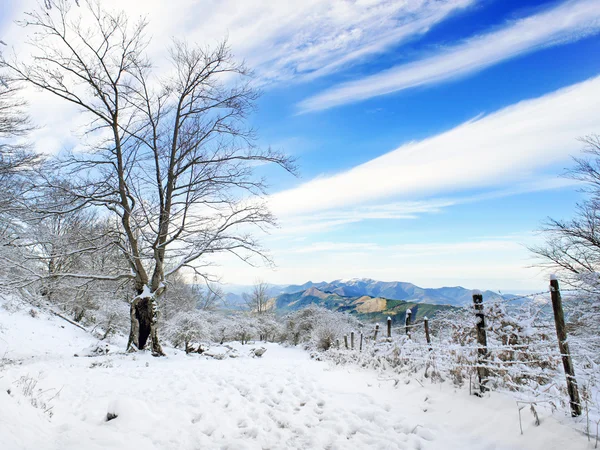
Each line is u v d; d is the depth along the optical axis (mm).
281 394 6309
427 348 7340
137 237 15641
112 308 21859
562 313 4418
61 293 23203
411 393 6051
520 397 4785
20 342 14164
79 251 14781
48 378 7129
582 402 4207
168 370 8797
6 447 3480
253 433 4625
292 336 34062
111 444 4082
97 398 5973
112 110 14344
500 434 4191
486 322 6000
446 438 4320
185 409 5395
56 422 4773
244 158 16484
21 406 4500
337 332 20344
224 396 6102
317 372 8320
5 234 16625
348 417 5062
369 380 7375
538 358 5418
